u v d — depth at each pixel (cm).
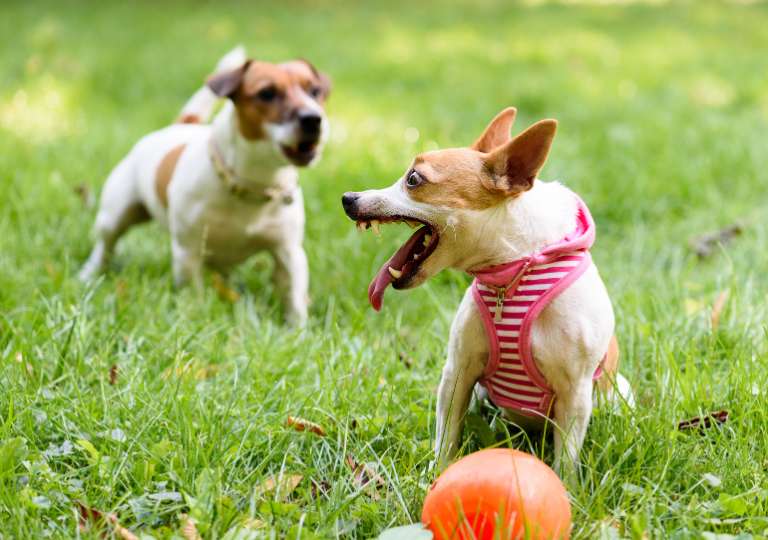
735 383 203
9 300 232
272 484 188
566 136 378
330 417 201
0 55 526
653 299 230
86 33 638
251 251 249
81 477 190
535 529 172
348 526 182
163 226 256
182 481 186
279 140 237
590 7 961
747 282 237
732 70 550
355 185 305
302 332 228
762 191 306
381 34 713
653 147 354
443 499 175
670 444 192
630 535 180
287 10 862
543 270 188
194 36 654
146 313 230
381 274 191
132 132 376
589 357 189
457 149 188
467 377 195
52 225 274
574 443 191
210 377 215
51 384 204
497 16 870
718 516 184
